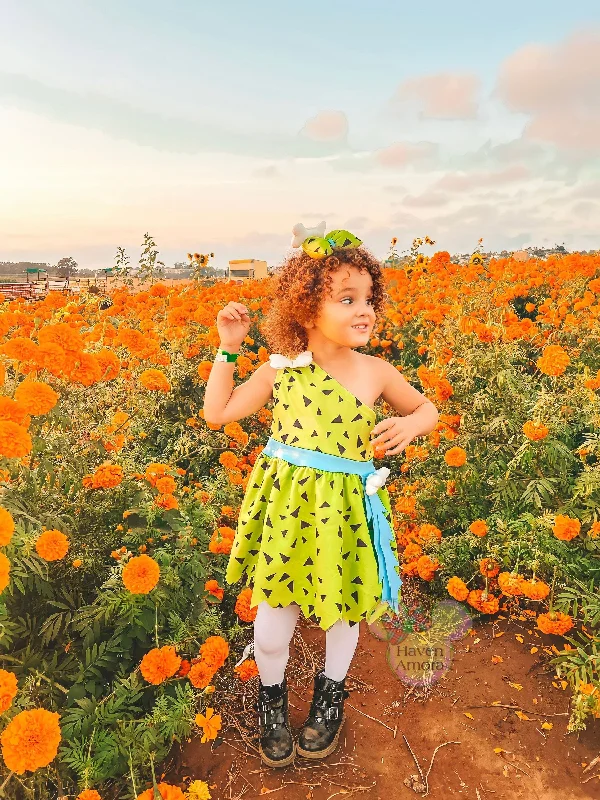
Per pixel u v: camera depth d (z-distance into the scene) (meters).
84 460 2.67
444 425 3.67
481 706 2.42
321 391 1.94
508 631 2.86
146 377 3.70
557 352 3.09
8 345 2.41
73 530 2.52
